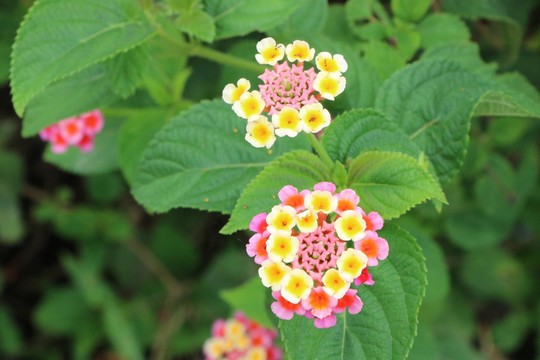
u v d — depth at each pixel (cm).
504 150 58
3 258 75
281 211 38
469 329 63
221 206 42
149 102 49
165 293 70
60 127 51
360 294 39
